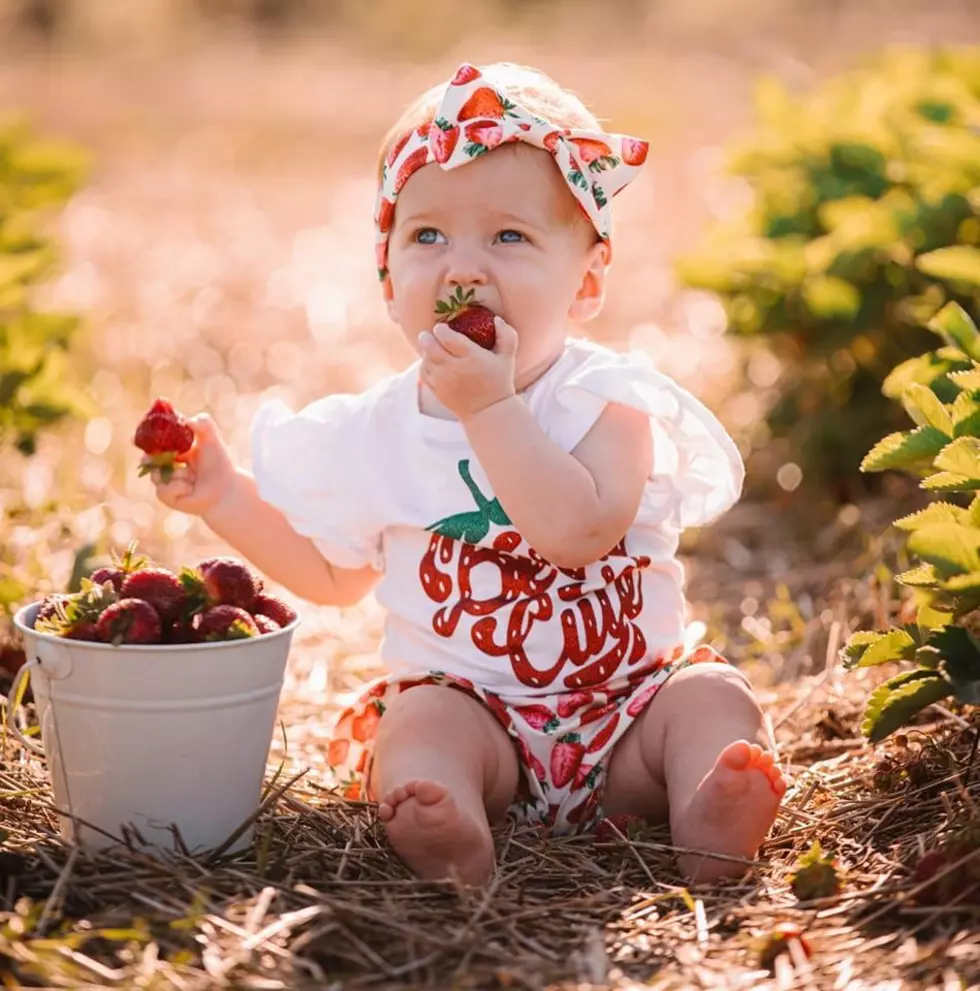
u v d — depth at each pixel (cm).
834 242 551
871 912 283
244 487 359
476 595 333
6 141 696
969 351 387
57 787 305
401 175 336
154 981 246
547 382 342
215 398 739
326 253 1102
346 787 347
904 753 349
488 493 335
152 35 2327
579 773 329
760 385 698
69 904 279
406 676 336
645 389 335
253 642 297
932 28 1922
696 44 2150
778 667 458
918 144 558
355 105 1759
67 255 994
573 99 358
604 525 323
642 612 341
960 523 317
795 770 369
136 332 862
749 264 581
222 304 945
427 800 288
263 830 320
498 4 2522
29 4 2356
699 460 347
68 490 556
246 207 1259
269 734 312
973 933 269
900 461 338
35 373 517
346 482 349
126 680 290
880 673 419
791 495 605
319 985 250
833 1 2255
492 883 294
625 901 293
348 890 293
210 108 1738
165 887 284
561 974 260
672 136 1491
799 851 318
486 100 326
